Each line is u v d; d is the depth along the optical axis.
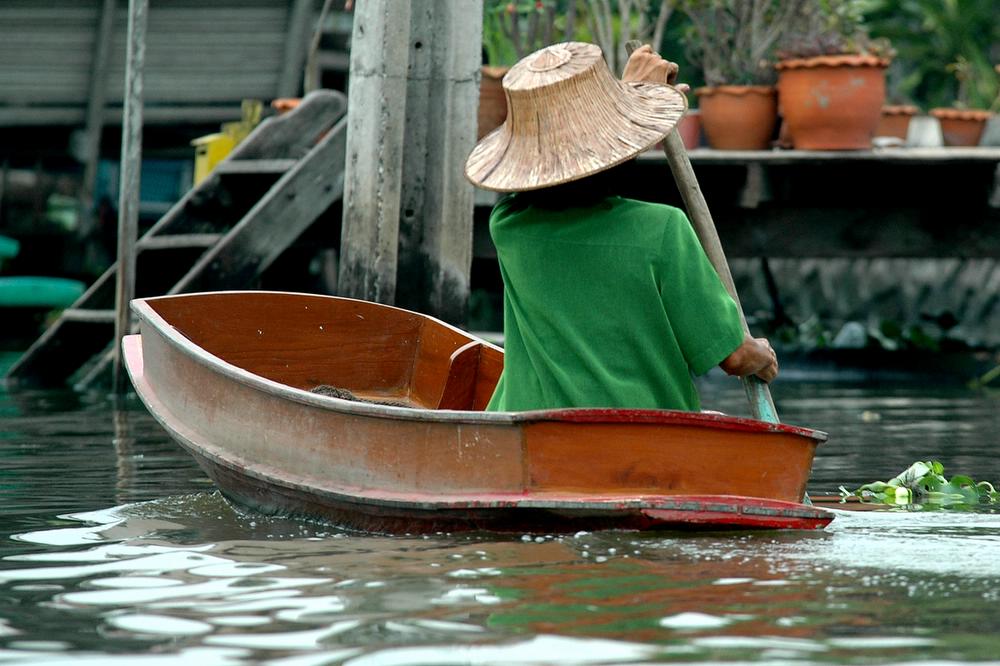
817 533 12.57
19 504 15.73
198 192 33.09
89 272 55.69
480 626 9.37
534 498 12.29
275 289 34.69
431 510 12.77
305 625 9.56
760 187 30.91
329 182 30.77
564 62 13.76
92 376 32.31
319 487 13.68
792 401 31.02
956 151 31.08
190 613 10.05
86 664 8.76
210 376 15.20
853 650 8.69
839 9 36.84
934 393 33.19
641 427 12.47
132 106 30.03
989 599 9.96
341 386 19.50
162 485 17.30
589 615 9.58
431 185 24.25
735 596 10.08
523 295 13.64
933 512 14.57
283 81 54.25
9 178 57.88
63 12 52.25
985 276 43.66
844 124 30.86
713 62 36.69
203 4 53.16
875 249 32.31
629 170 31.19
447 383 17.72
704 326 13.22
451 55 24.09
